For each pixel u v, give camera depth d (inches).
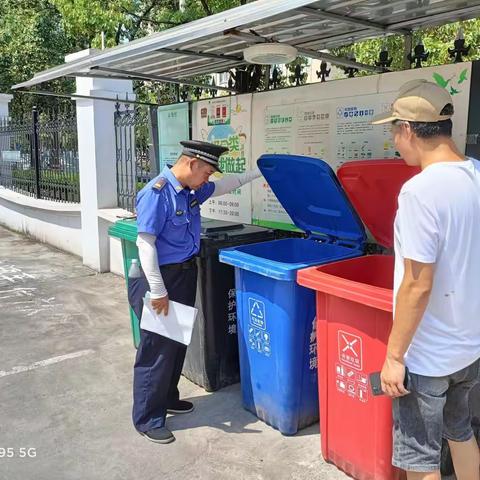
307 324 114.7
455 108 113.1
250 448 117.0
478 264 73.9
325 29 131.8
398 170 102.6
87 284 248.2
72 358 165.3
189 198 117.3
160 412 122.6
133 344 175.2
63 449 117.7
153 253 111.7
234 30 126.3
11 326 193.8
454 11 120.6
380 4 113.3
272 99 153.1
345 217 123.0
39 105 636.7
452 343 74.8
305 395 120.3
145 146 240.1
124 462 112.9
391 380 74.9
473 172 74.0
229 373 144.8
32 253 316.2
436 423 77.7
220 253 123.6
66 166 304.3
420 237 69.5
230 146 170.7
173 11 368.5
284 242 135.7
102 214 256.7
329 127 138.3
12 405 136.9
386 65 153.5
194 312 113.8
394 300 77.5
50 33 609.3
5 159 390.6
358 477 104.7
